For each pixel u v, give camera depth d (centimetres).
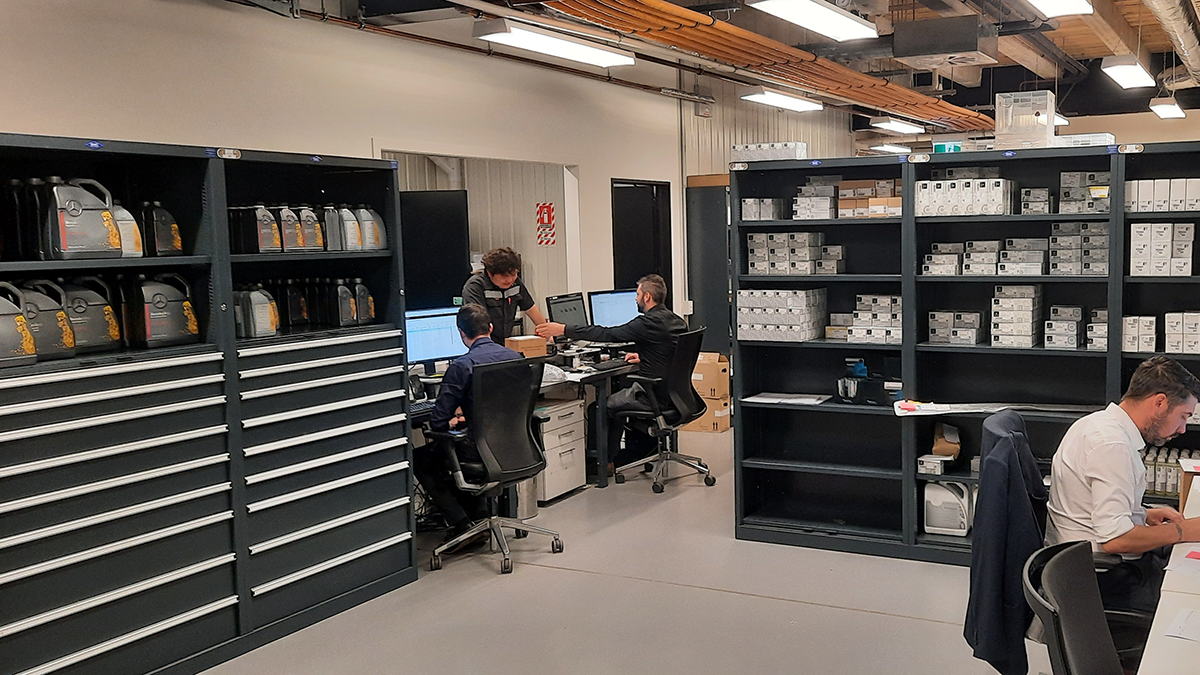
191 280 364
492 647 365
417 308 612
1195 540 262
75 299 335
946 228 468
